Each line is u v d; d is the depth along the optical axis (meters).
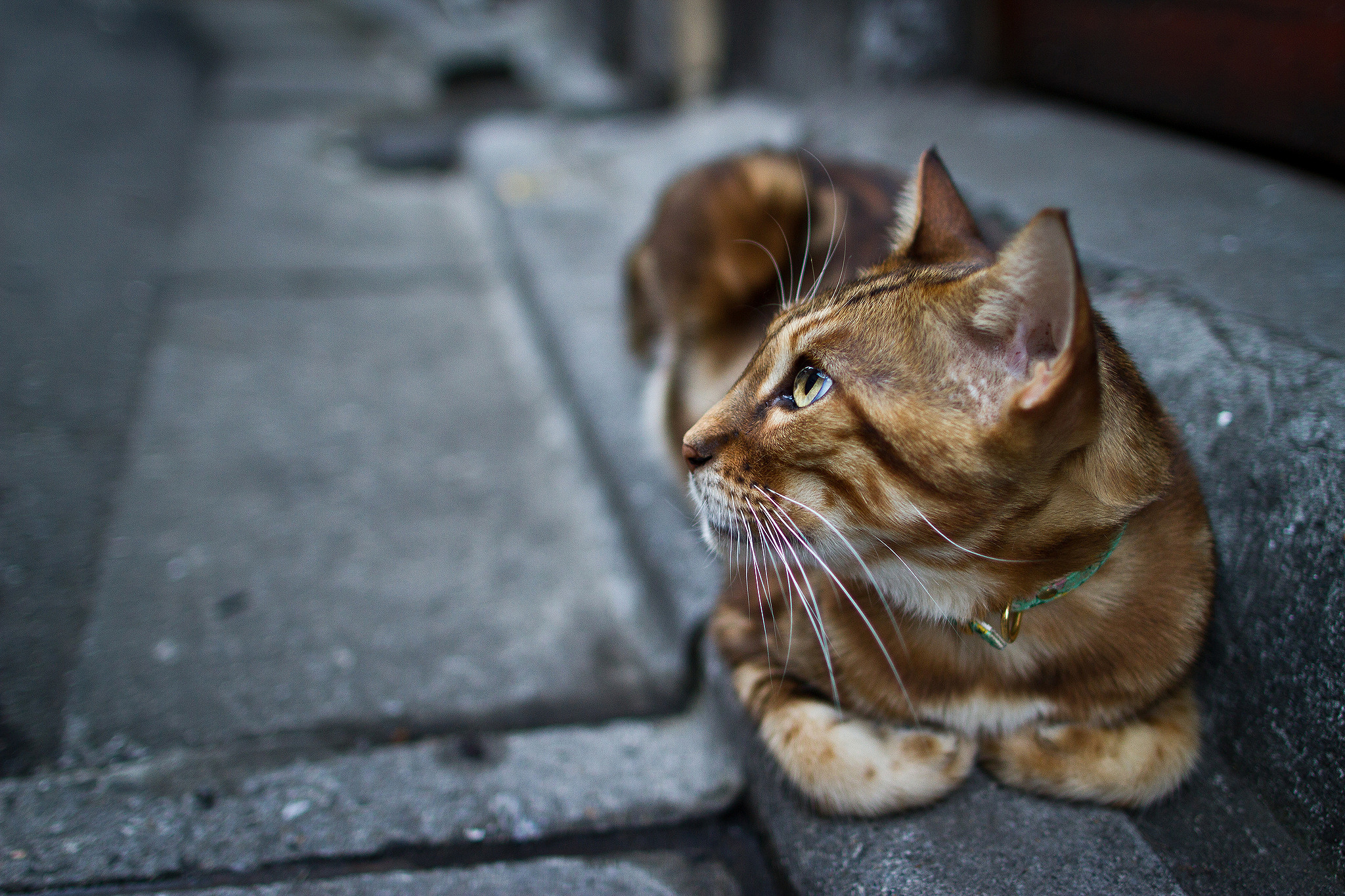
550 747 0.60
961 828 0.51
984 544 0.48
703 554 0.66
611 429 0.77
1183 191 0.78
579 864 0.55
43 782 0.57
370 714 0.62
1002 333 0.46
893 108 1.10
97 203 1.17
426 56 1.92
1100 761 0.51
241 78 1.81
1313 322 0.59
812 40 1.26
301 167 1.40
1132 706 0.52
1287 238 0.70
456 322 1.02
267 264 1.11
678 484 0.72
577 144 1.33
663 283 0.77
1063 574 0.49
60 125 1.37
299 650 0.65
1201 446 0.55
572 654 0.66
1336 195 0.76
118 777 0.57
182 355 0.91
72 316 0.92
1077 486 0.47
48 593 0.66
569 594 0.70
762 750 0.56
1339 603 0.49
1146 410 0.50
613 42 1.64
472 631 0.67
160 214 1.19
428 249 1.19
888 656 0.52
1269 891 0.49
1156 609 0.51
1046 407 0.44
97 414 0.81
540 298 0.94
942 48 1.18
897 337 0.48
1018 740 0.52
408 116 1.61
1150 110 0.95
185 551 0.71
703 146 1.22
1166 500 0.51
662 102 1.48
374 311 1.03
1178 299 0.60
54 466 0.75
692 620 0.63
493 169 1.26
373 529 0.74
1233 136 0.86
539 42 1.91
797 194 0.74
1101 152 0.88
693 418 0.71
